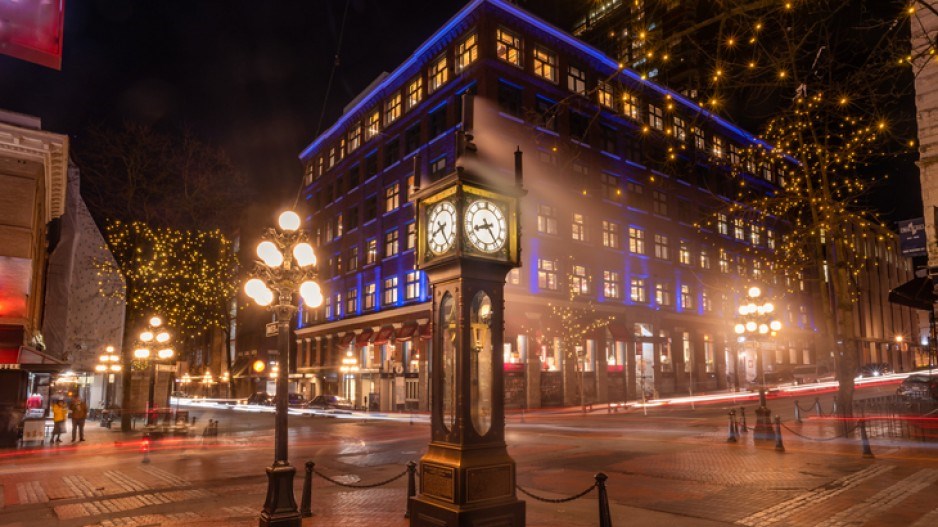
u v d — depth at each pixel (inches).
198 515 403.9
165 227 1285.7
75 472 601.9
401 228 1873.8
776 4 297.3
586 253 1811.0
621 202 1945.1
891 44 324.8
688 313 2133.4
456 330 265.1
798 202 1282.0
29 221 886.4
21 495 483.2
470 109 290.0
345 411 1720.0
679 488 477.4
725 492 457.1
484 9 1638.8
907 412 890.7
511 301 1610.5
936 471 523.5
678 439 827.4
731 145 2316.7
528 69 1708.9
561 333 1710.1
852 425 770.2
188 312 1459.2
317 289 377.4
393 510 413.7
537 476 545.3
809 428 892.0
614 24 766.5
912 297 667.4
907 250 728.3
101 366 1193.4
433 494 260.2
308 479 398.6
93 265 1469.0
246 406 2153.1
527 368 1658.5
